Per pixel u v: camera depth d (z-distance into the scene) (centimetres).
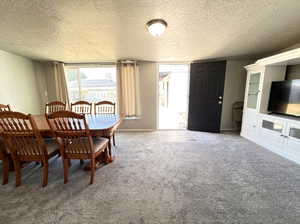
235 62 359
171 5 128
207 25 169
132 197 147
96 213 127
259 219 121
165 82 913
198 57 329
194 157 234
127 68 355
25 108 322
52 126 153
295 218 121
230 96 375
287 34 198
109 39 211
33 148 157
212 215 125
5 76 275
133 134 358
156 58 335
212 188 160
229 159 225
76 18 149
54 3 123
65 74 371
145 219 122
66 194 150
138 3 124
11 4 123
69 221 120
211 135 345
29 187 161
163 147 276
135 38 208
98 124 190
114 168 202
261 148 266
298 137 211
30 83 336
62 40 214
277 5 129
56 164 213
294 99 227
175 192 154
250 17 151
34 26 167
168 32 188
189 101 383
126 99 368
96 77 399
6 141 151
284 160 220
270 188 158
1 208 132
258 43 236
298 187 159
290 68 263
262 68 268
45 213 127
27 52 280
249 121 310
